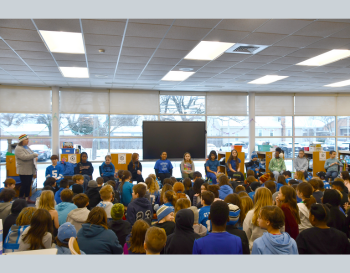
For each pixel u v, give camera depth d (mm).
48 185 4086
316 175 7613
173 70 6926
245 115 10586
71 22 3885
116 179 6207
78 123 9266
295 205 2375
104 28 4125
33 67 6434
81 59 5816
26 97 8773
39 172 9195
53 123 8828
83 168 6371
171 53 5461
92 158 9398
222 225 1640
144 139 9156
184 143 9438
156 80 8109
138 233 1940
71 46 5141
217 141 10422
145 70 6859
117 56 5641
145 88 9461
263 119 10656
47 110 8945
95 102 9391
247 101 10609
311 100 10914
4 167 8578
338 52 5586
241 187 3752
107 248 2027
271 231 1664
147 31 4270
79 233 2062
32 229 1916
